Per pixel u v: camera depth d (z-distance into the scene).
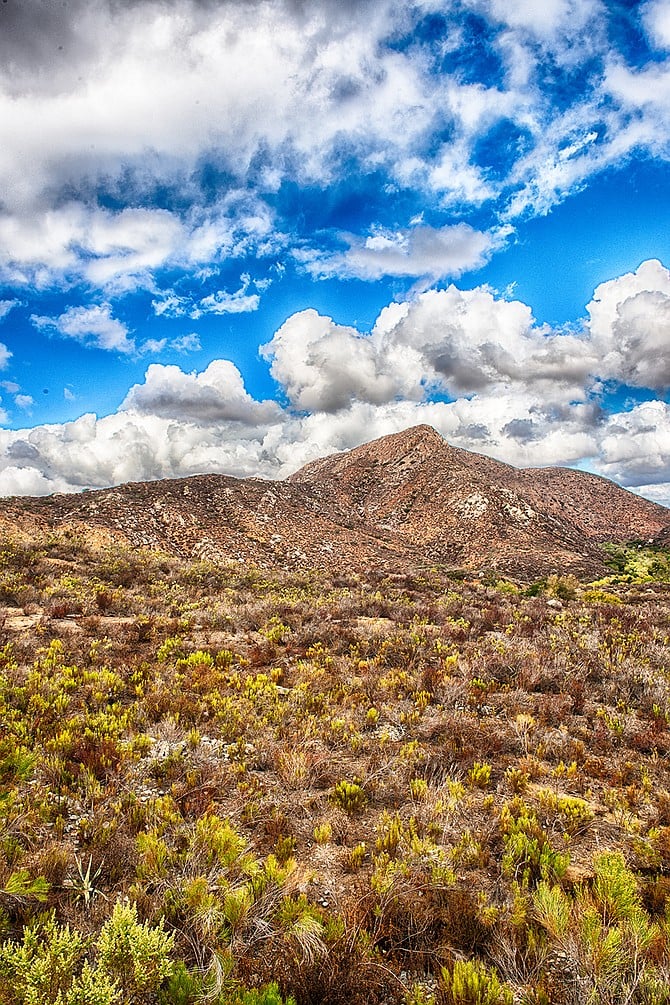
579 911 3.75
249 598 19.38
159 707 7.80
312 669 10.06
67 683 8.48
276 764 6.32
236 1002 2.87
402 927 3.80
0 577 19.33
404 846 4.79
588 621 16.59
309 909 3.73
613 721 8.05
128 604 16.50
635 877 4.41
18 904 3.64
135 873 4.22
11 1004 2.85
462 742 7.04
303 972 3.23
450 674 10.09
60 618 14.28
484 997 3.08
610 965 3.21
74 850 4.49
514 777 6.12
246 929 3.62
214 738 7.14
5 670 8.84
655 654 12.06
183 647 11.62
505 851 4.71
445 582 30.78
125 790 5.57
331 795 5.69
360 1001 3.19
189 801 5.34
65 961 2.94
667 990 3.12
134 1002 2.97
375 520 116.44
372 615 16.97
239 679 9.26
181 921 3.67
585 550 95.19
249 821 5.22
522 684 9.65
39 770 5.82
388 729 7.75
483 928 3.76
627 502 142.50
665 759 7.00
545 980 3.28
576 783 6.30
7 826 4.46
